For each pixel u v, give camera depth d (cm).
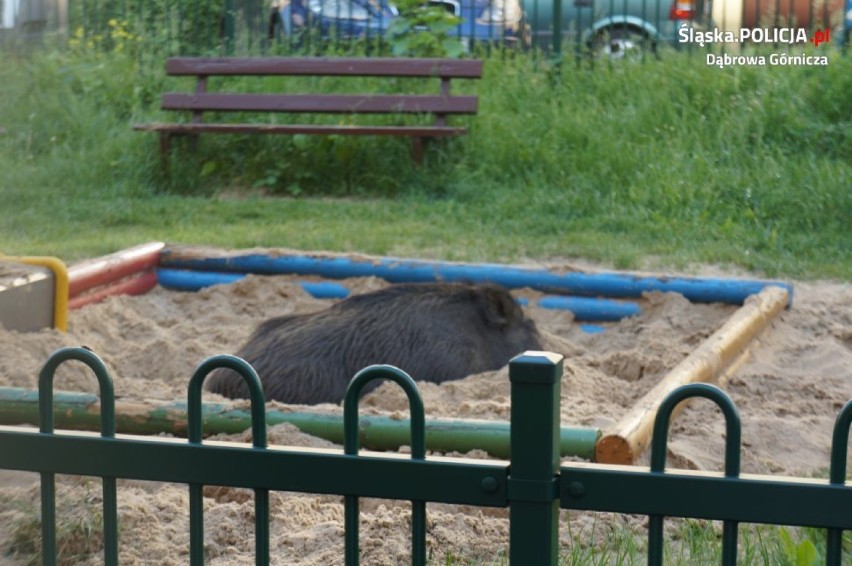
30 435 490
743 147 2053
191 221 1905
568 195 1978
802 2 2597
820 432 969
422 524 459
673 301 1391
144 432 841
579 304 1416
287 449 471
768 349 1254
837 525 427
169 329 1310
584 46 2455
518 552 444
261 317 1406
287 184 2231
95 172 2188
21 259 1214
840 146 2067
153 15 2733
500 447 801
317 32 2580
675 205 1877
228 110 2259
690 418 980
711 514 437
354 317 1024
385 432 823
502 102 2334
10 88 2452
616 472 444
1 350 1041
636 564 667
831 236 1722
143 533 693
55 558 499
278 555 677
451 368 1003
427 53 2389
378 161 2203
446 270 1473
